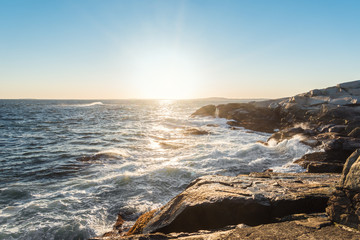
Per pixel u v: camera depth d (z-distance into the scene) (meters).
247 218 5.14
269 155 14.70
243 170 12.06
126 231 6.69
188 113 63.94
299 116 28.11
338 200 3.89
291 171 11.57
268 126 30.11
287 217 4.71
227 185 6.82
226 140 21.23
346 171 3.93
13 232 6.59
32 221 7.17
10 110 71.25
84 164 13.48
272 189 6.12
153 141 21.12
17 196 9.02
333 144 13.28
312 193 5.42
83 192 9.38
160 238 4.14
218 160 13.30
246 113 35.59
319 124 24.30
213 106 43.28
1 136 23.97
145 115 54.97
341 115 23.34
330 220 3.92
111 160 14.30
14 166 13.20
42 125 34.16
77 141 21.33
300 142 15.18
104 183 10.30
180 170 11.63
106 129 29.91
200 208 5.39
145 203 8.50
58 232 6.67
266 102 39.72
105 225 7.12
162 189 9.70
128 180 10.55
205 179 7.68
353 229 3.50
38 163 13.79
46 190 9.62
